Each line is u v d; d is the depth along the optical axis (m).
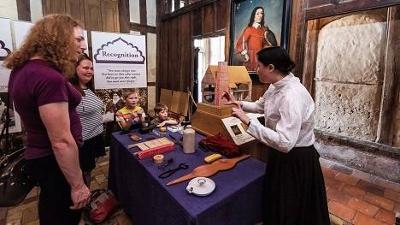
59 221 1.08
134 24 4.07
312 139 1.24
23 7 3.10
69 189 1.06
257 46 2.68
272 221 1.25
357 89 2.12
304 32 2.30
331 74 2.27
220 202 1.01
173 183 1.14
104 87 3.48
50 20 0.93
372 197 1.84
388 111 1.95
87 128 1.77
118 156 1.82
